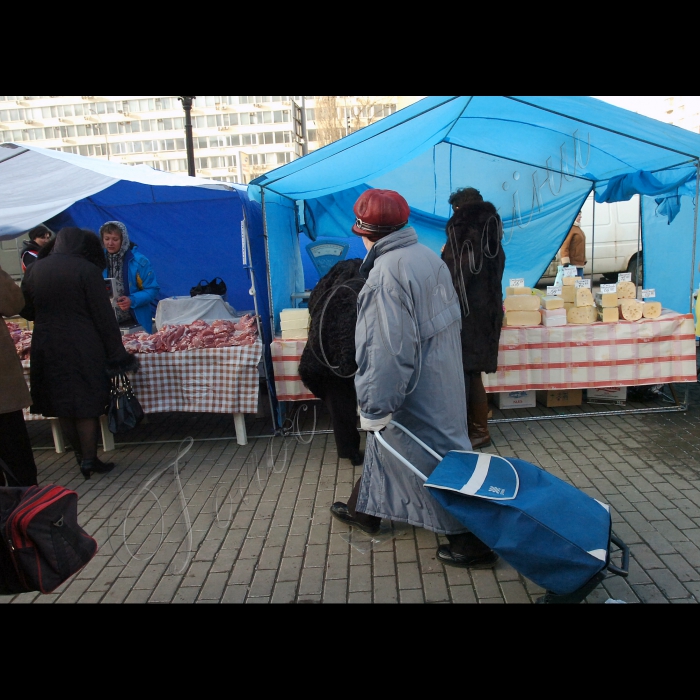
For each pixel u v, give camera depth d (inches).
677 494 128.0
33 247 229.6
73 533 77.5
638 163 197.3
